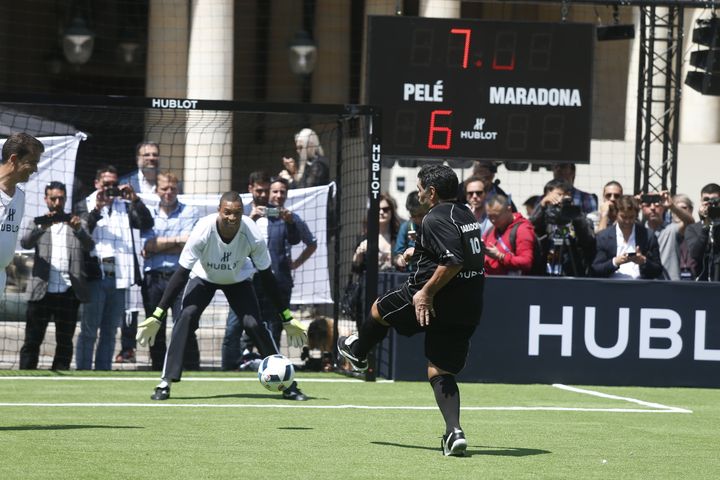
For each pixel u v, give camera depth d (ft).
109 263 140.26
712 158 234.79
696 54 170.19
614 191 150.30
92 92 297.33
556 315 135.54
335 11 279.28
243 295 113.80
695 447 88.07
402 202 214.07
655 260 141.79
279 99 287.89
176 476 69.82
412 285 81.51
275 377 110.93
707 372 136.26
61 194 136.46
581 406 115.24
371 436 89.76
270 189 144.97
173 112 159.43
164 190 143.84
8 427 90.33
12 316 154.40
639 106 177.06
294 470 73.05
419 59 161.58
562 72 163.84
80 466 72.43
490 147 163.12
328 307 154.51
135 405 107.14
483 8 269.64
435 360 81.25
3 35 287.48
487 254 136.56
